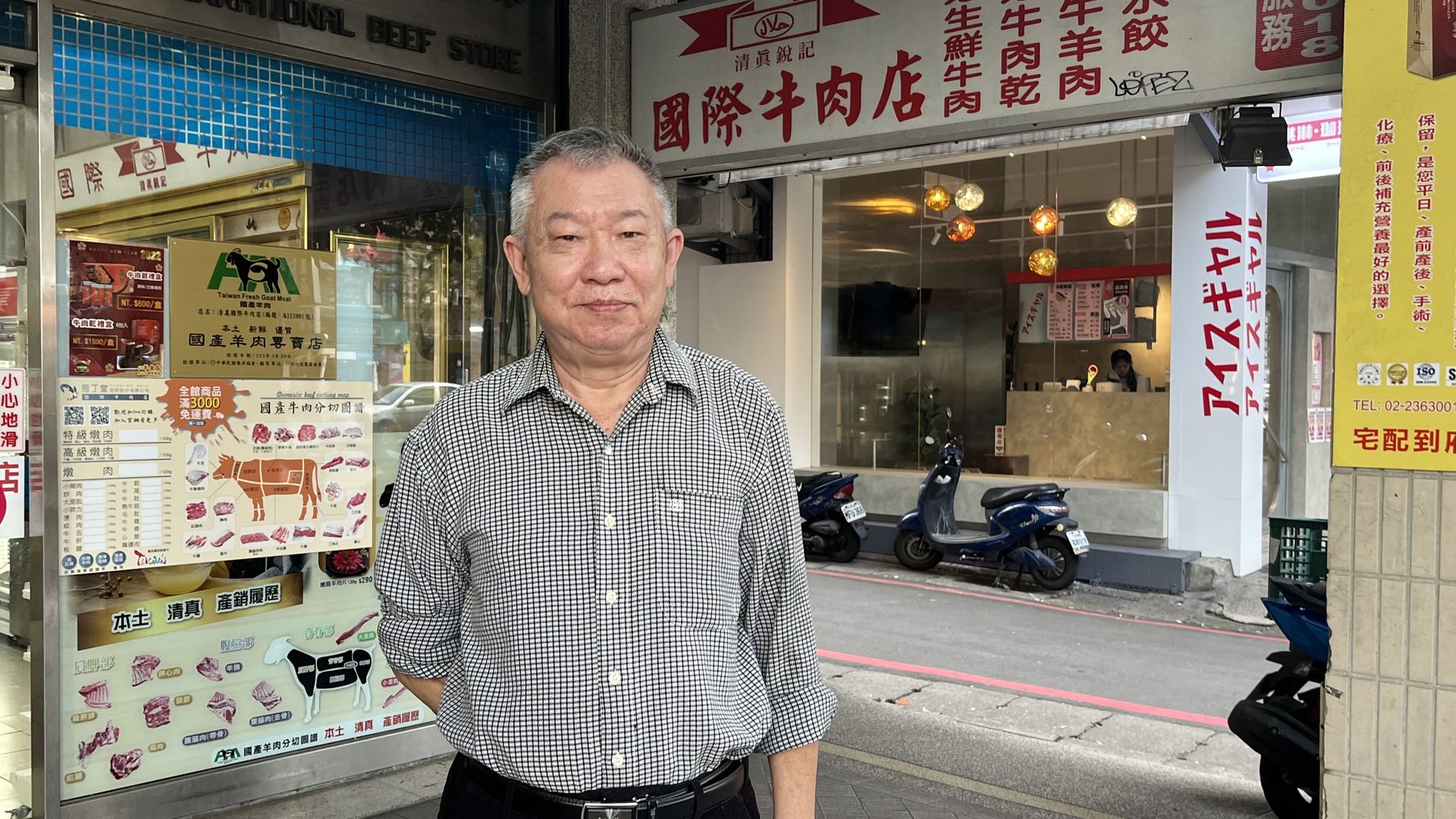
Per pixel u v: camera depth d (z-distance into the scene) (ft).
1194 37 10.93
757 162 13.62
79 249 10.05
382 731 12.42
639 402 5.25
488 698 5.18
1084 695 17.84
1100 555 26.73
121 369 10.34
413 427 12.57
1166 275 29.89
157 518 10.61
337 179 11.87
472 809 5.33
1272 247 29.91
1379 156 9.11
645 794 5.11
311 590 11.76
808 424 34.50
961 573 28.73
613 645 5.08
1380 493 9.25
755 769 14.03
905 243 33.73
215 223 10.93
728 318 34.53
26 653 10.08
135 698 10.61
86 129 10.09
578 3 14.05
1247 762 14.56
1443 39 8.79
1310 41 10.36
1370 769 9.37
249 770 11.31
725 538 5.34
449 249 12.87
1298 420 32.17
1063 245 31.60
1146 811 12.62
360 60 11.86
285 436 11.46
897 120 12.62
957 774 13.85
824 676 18.71
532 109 13.67
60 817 10.16
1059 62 11.65
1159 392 30.04
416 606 5.56
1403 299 9.07
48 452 9.87
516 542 5.15
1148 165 30.04
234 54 11.09
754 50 13.52
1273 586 12.40
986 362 32.91
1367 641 9.36
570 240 5.12
